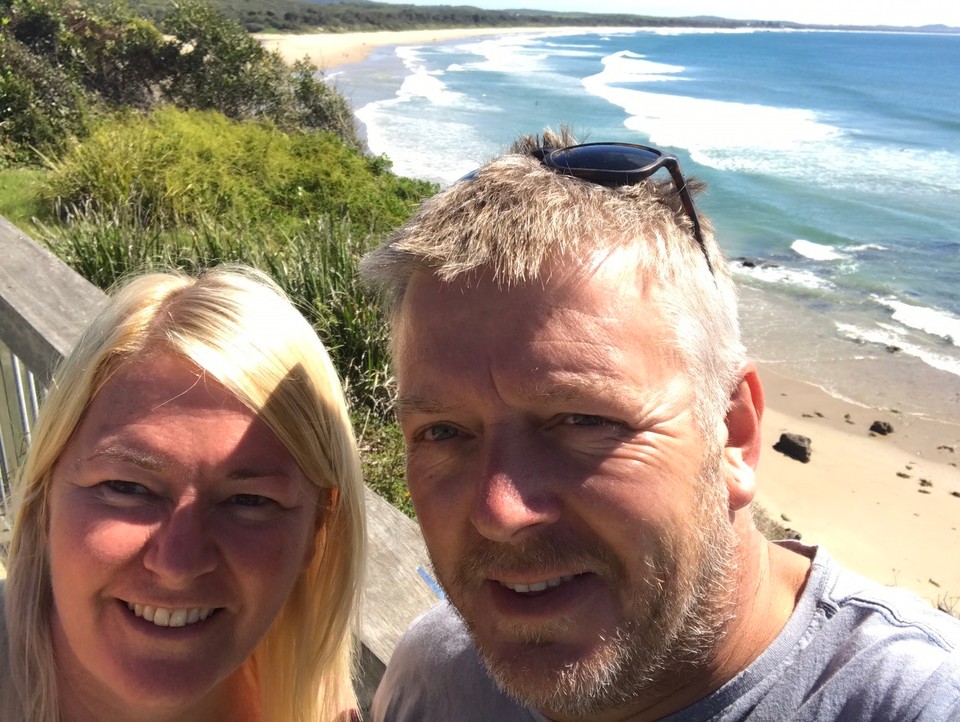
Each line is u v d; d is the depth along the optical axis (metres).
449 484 0.36
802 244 6.81
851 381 4.22
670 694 0.36
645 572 0.33
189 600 0.40
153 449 0.39
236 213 2.72
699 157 10.63
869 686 0.32
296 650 0.48
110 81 4.98
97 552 0.38
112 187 2.54
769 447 3.56
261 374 0.41
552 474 0.33
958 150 11.81
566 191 0.35
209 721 0.47
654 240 0.34
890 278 5.95
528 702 0.35
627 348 0.33
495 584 0.35
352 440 0.47
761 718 0.34
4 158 3.42
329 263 1.66
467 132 11.13
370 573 0.59
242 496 0.42
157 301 0.42
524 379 0.33
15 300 0.77
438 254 0.34
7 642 0.44
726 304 0.38
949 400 4.02
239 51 5.49
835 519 3.05
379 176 4.58
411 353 0.36
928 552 2.87
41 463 0.41
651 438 0.33
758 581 0.37
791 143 12.02
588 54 30.73
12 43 4.08
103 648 0.40
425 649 0.48
